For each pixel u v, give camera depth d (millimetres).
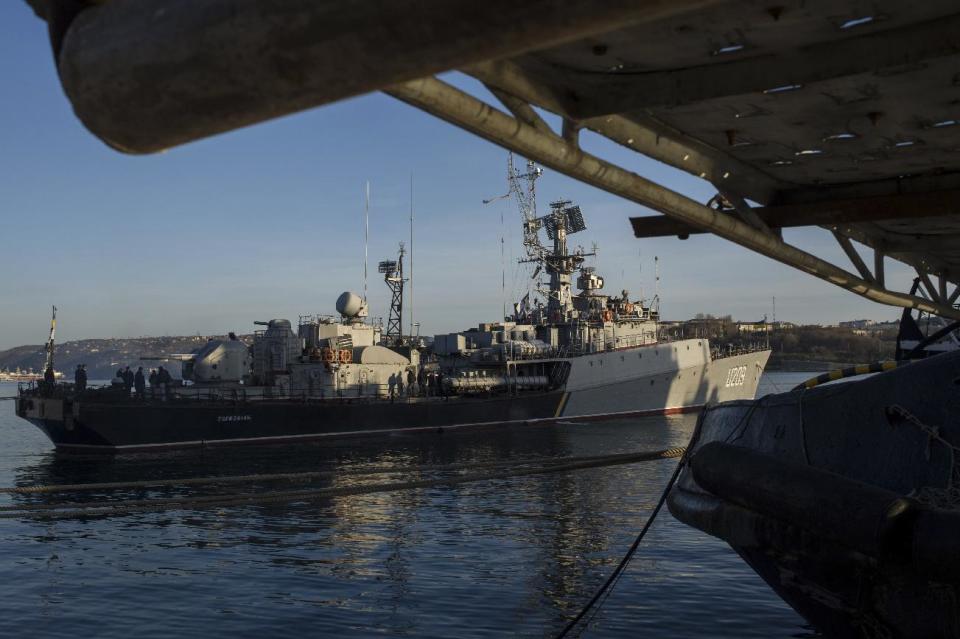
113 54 1021
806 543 5605
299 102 969
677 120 5305
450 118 3262
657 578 17375
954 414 5062
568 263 64875
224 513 26359
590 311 63250
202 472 35250
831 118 5297
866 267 8727
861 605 5336
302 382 50906
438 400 51156
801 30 3961
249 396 49000
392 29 866
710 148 5949
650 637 13812
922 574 4461
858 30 4031
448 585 17453
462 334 64312
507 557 19812
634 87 4375
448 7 843
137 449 42625
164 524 24781
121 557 20719
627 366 58562
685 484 7656
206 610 16078
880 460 5383
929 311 10680
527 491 29422
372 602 16391
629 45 3998
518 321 66688
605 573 18031
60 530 24031
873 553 4605
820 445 5770
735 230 5734
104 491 31312
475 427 51938
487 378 54781
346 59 903
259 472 34938
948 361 5164
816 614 6176
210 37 935
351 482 31875
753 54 4246
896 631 5176
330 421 47250
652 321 65250
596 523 23531
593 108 4371
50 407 42969
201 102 988
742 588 16469
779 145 5867
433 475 33312
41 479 34062
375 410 48656
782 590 6684
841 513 4789
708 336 65812
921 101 4980
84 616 15828
